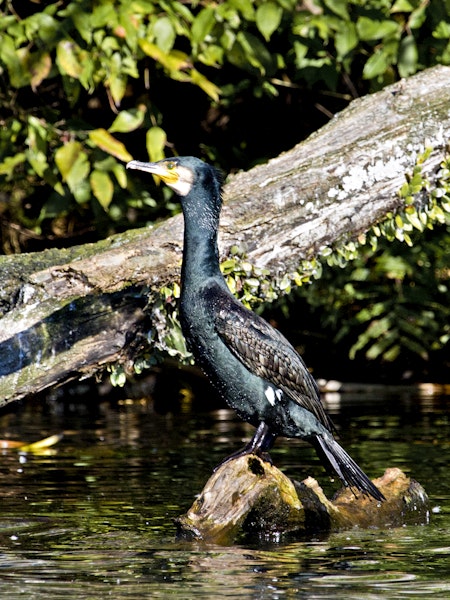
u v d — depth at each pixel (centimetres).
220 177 938
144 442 1485
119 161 1859
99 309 945
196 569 776
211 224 931
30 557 819
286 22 1741
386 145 1014
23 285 928
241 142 2125
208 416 1831
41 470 1242
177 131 2094
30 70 1492
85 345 947
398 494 986
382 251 2150
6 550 842
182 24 1598
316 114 2127
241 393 927
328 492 1106
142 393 2111
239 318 914
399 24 1695
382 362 2275
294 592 705
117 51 1537
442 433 1528
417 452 1353
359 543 866
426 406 1877
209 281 927
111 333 955
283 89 2102
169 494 1088
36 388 941
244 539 885
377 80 1758
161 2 1527
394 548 845
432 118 1029
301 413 934
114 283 923
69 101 1847
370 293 2195
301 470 1245
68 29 1490
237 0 1514
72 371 953
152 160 1532
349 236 1024
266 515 893
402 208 1031
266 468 915
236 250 985
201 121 2098
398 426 1611
